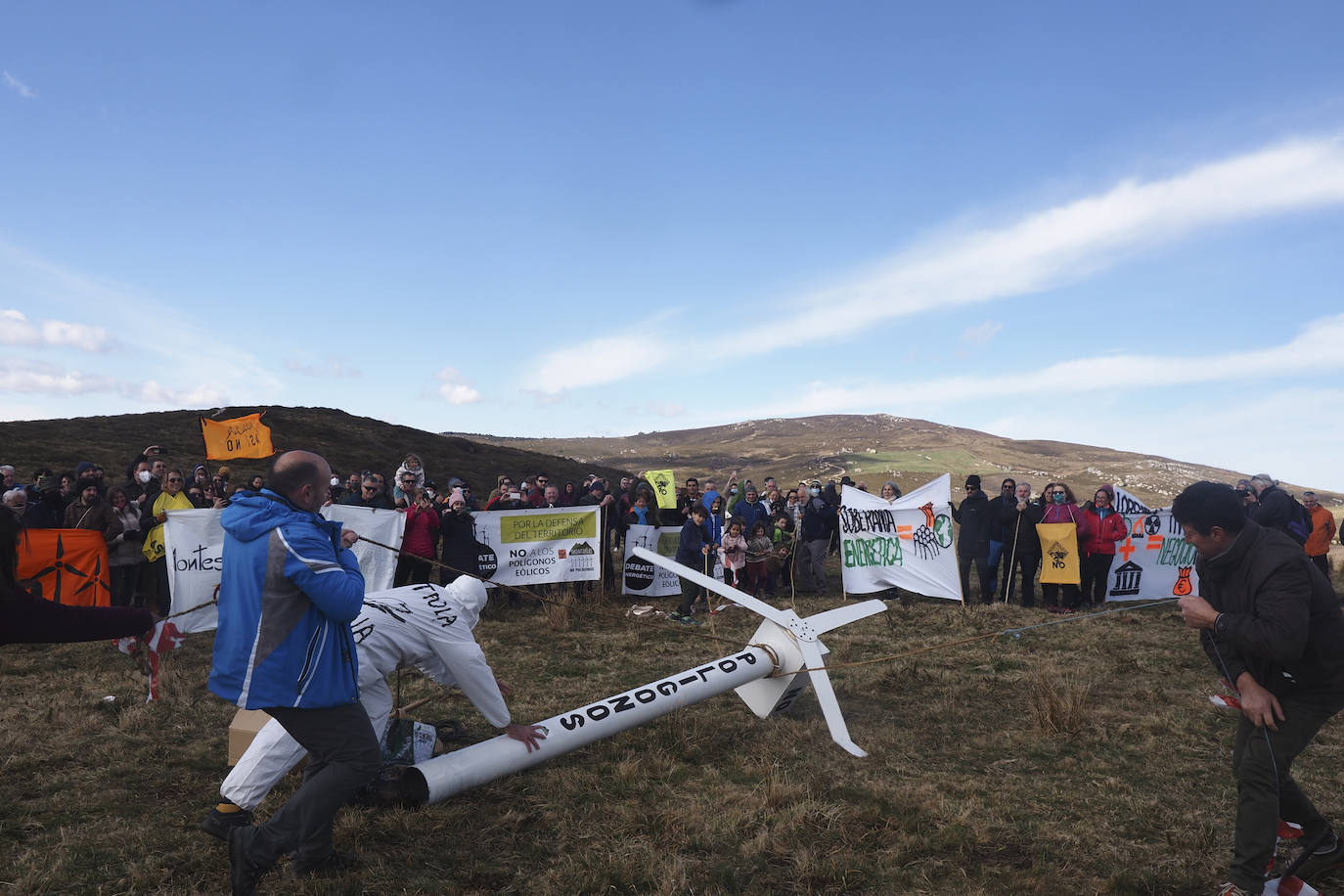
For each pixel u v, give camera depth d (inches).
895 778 197.3
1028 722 243.8
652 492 549.6
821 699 216.7
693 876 147.1
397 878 143.4
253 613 125.4
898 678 290.4
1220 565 132.6
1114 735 230.7
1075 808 179.6
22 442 1015.0
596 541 466.6
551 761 201.5
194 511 353.4
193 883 139.6
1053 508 465.7
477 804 175.5
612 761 204.1
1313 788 189.6
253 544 126.8
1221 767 207.2
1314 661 129.3
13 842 153.7
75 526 364.5
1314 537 474.3
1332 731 233.0
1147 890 144.0
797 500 534.9
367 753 132.9
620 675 291.6
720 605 451.2
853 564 492.1
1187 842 161.3
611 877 145.5
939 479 486.6
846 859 153.0
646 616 417.7
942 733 233.8
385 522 401.4
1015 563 475.5
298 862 134.2
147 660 174.1
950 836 163.0
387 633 165.3
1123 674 300.0
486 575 447.5
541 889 141.3
